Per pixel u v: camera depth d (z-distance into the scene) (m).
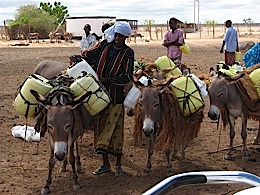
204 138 6.83
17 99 4.82
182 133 5.30
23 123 7.64
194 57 19.17
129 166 5.61
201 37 41.44
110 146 5.24
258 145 6.46
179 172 5.33
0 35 43.47
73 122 4.53
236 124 7.64
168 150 5.21
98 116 5.12
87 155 6.04
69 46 28.86
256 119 5.96
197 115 5.46
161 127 5.16
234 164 5.65
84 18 38.31
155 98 4.93
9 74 13.59
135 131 5.50
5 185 4.98
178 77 5.45
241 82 5.69
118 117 5.19
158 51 22.77
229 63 11.09
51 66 7.44
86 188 4.88
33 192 4.80
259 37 37.66
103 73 5.20
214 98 5.58
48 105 4.45
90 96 4.81
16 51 23.83
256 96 5.67
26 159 5.84
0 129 7.24
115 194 4.71
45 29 40.06
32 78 4.84
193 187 4.82
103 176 5.27
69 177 5.23
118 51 5.18
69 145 4.76
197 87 5.29
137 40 36.44
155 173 5.34
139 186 4.93
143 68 6.37
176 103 5.18
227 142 6.61
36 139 6.59
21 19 39.47
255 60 6.81
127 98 5.11
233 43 11.03
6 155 6.00
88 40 9.46
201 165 5.60
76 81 4.84
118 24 5.15
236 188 4.79
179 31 8.27
